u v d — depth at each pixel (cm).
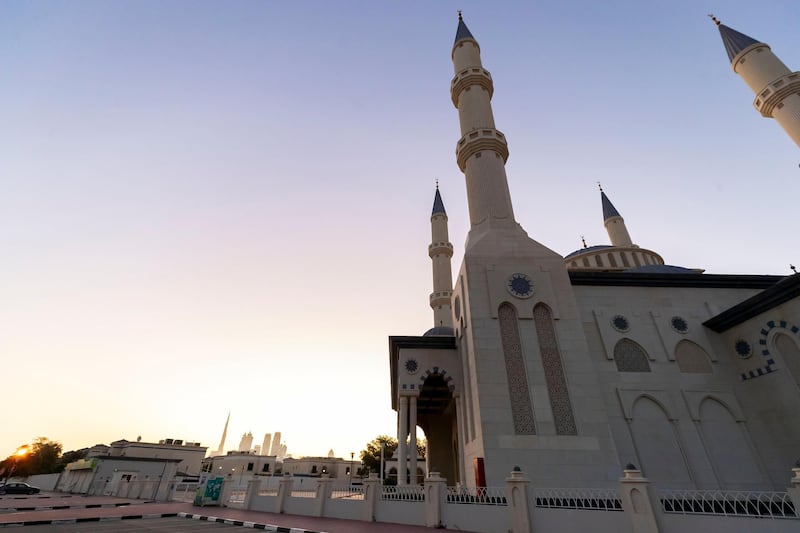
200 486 2400
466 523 1258
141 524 1542
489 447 1639
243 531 1375
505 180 2542
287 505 1925
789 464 1680
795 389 1688
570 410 1741
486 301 1988
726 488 1675
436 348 2370
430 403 3152
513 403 1747
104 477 4294
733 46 2944
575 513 1057
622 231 4184
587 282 2178
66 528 1363
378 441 6719
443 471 3147
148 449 5772
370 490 1605
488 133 2612
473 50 3066
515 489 1152
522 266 2095
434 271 4159
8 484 3853
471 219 2503
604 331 2038
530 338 1900
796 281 1650
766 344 1819
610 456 1648
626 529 973
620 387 1894
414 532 1231
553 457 1630
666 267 2633
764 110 2711
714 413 1855
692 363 1980
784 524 830
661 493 1316
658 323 2078
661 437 1789
